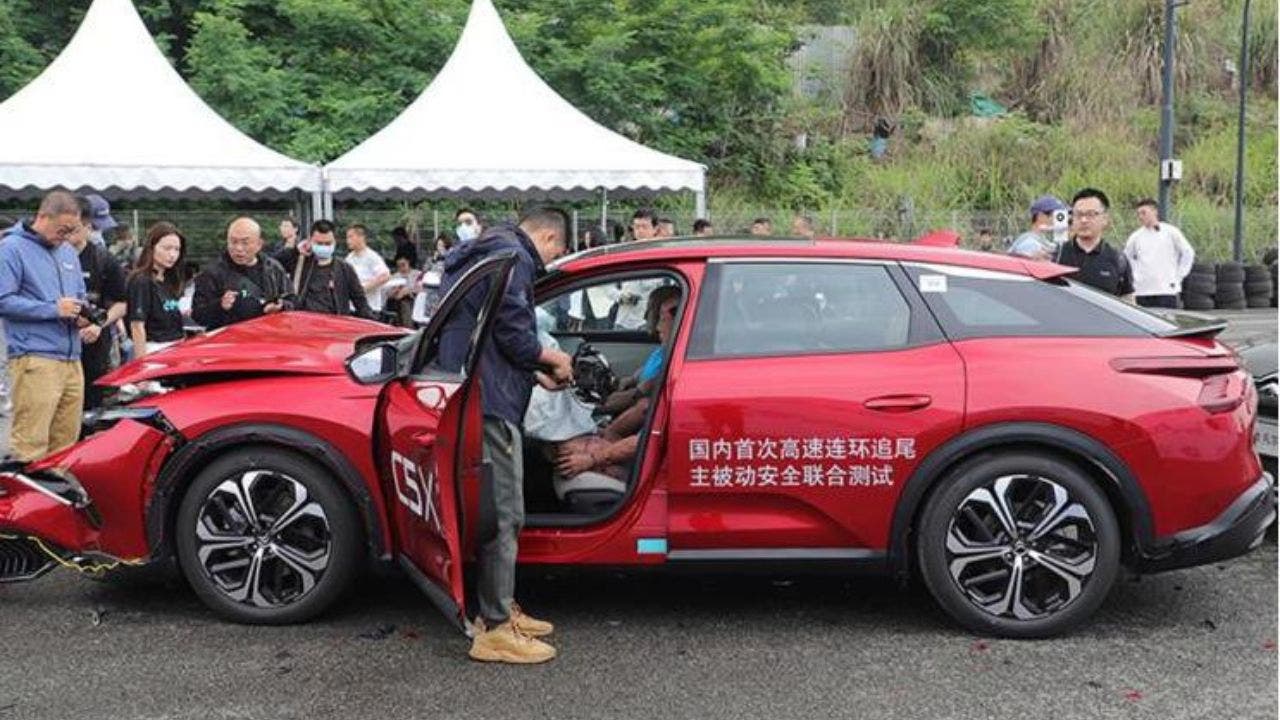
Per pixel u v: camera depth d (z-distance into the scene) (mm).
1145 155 28797
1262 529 4637
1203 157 28250
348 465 4656
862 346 4648
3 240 6621
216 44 20859
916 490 4520
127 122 12055
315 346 5094
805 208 25641
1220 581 5445
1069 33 31609
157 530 4727
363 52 22812
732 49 25812
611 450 4855
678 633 4762
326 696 4121
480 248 4410
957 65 30953
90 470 4711
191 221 18922
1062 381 4500
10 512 4812
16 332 6621
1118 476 4477
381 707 4027
